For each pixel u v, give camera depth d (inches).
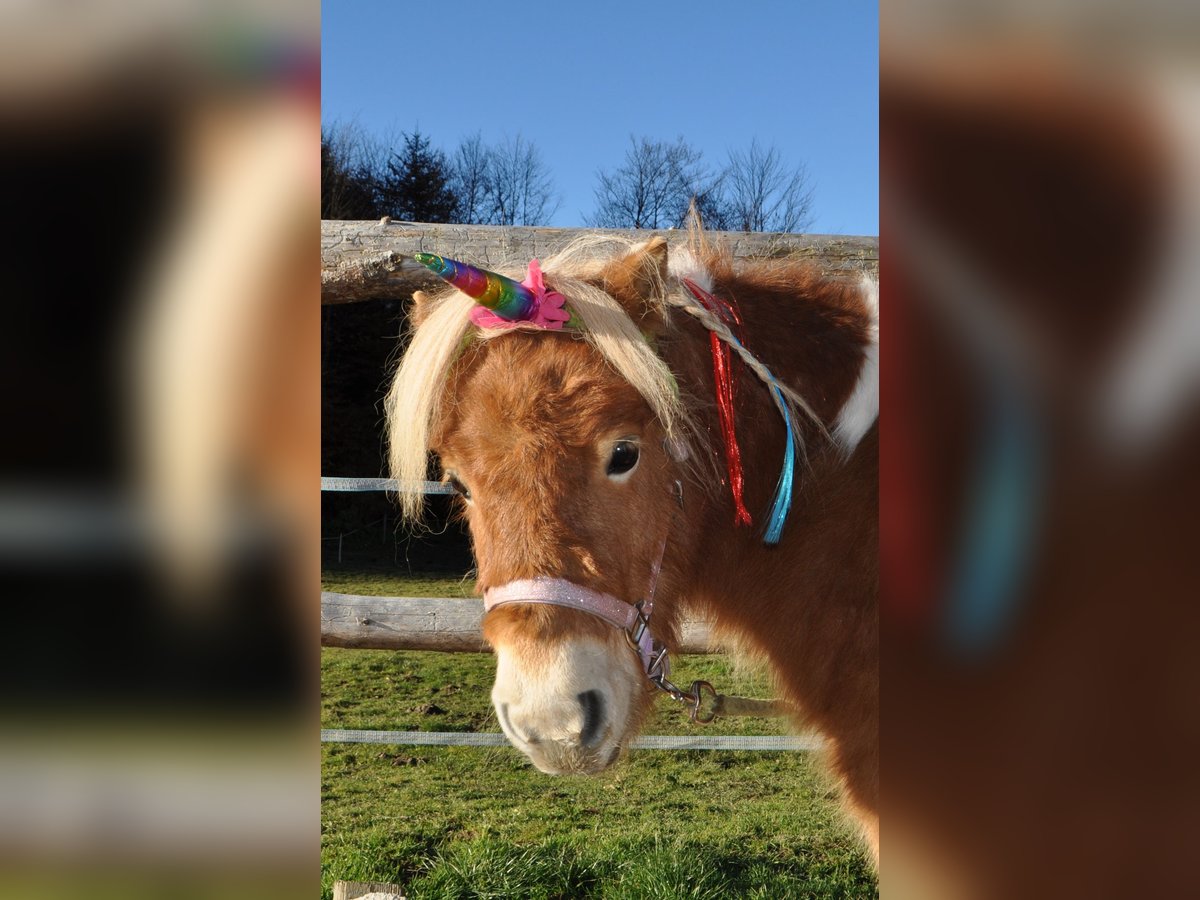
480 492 62.5
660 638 70.3
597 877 116.3
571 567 60.2
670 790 150.1
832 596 78.4
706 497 77.3
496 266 132.3
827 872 118.5
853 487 77.6
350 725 180.1
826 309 83.5
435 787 150.7
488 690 206.4
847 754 78.5
